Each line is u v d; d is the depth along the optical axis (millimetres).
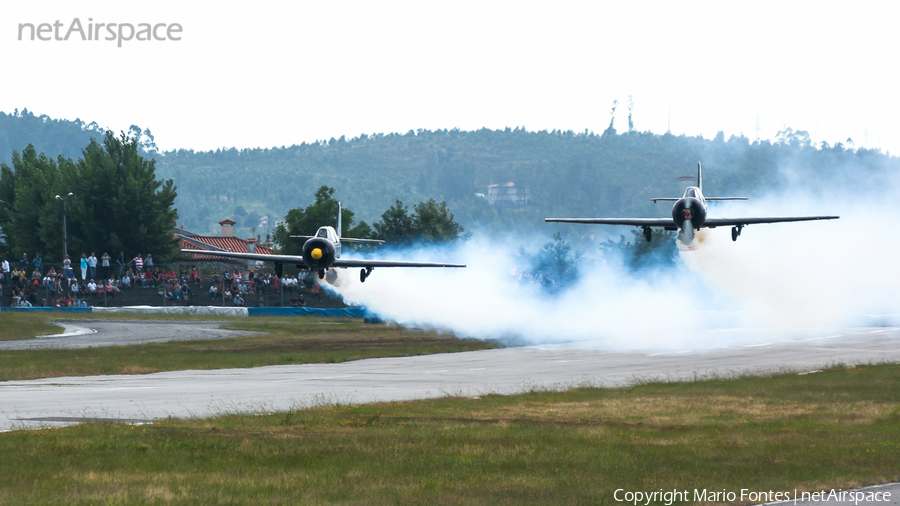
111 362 62938
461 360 69375
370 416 36031
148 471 23359
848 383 51500
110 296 123125
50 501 19688
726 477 22938
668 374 58000
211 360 66375
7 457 24938
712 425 33531
